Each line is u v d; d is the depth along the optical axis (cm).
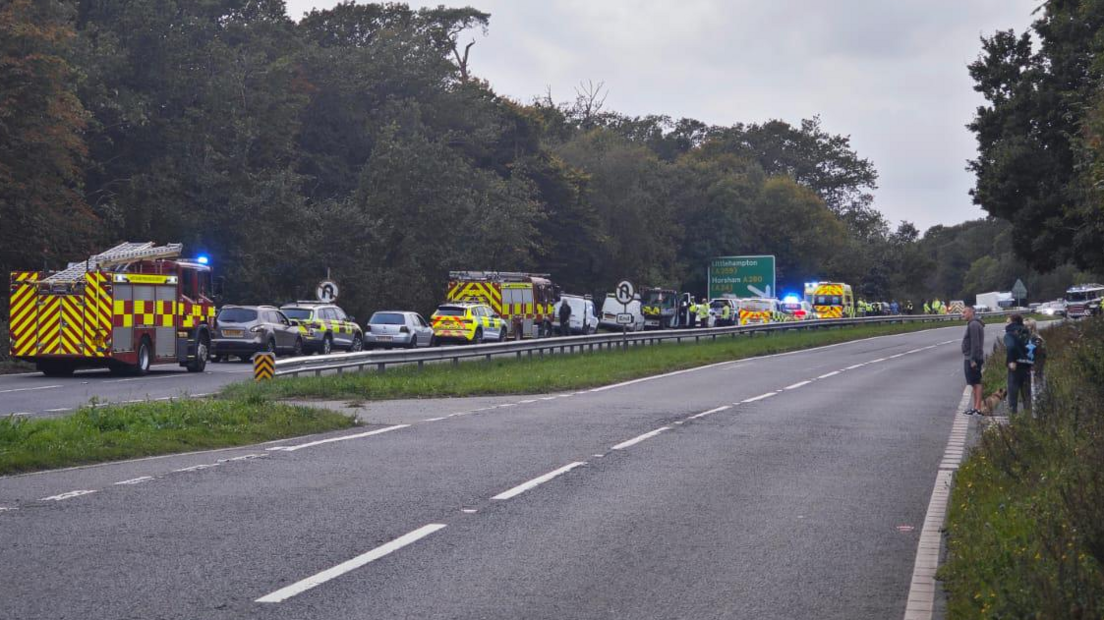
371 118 12888
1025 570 1346
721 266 14200
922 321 15038
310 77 12406
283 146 10919
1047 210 7175
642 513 2036
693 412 3984
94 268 5553
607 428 3422
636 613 1366
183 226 9375
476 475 2442
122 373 5894
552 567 1602
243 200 9719
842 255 19512
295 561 1602
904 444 3138
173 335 5909
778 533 1877
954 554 1623
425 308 10569
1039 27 7381
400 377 5212
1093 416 2633
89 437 2784
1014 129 7481
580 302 11131
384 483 2316
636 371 6097
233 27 11775
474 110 13838
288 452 2803
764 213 18725
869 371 6600
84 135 9331
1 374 5794
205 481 2316
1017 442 2406
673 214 17075
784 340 9900
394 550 1688
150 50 10006
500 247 11488
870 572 1603
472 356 6209
